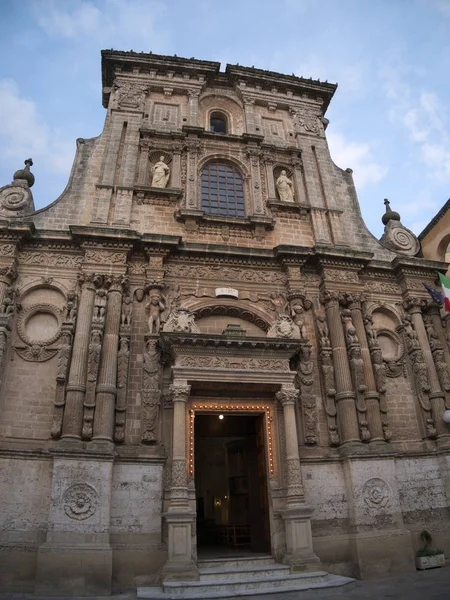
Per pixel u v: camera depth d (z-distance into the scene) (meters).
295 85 26.94
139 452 16.31
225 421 21.38
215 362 17.47
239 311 20.02
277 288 20.73
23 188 20.69
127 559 14.79
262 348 17.89
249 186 23.52
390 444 18.47
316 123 26.50
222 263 20.59
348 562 16.23
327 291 20.45
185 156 23.42
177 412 16.33
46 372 17.12
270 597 12.66
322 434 18.20
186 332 17.56
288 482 16.53
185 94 25.53
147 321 18.69
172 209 21.75
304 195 23.98
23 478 15.22
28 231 18.55
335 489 17.30
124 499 15.54
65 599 13.09
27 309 18.06
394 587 13.52
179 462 15.70
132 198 21.31
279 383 17.67
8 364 16.98
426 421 19.28
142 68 25.34
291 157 24.97
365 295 21.59
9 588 13.91
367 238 23.62
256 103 26.31
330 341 19.78
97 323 17.64
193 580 14.11
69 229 20.20
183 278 19.98
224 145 24.38
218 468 28.62
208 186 23.58
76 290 18.52
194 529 15.49
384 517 16.78
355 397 18.62
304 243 22.59
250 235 22.08
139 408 17.12
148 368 17.50
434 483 18.39
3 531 14.55
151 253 19.56
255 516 18.98
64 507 14.53
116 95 24.17
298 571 15.00
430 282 22.47
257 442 18.84
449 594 11.70
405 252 23.73
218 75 26.36
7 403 16.42
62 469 14.94
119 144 22.75
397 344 21.09
